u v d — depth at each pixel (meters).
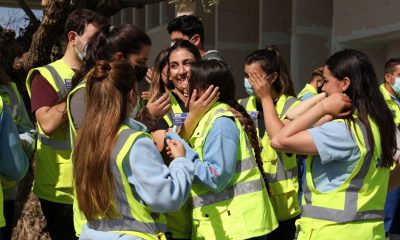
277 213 3.76
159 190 2.37
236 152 2.94
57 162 3.37
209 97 3.02
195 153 2.88
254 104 3.94
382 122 2.71
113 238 2.39
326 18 11.33
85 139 2.42
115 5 5.17
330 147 2.63
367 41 10.29
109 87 2.43
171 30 4.45
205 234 2.96
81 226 2.66
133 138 2.39
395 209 5.20
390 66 5.50
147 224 2.46
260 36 13.04
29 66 4.83
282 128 2.91
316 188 2.76
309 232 2.73
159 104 2.95
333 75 2.78
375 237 2.72
